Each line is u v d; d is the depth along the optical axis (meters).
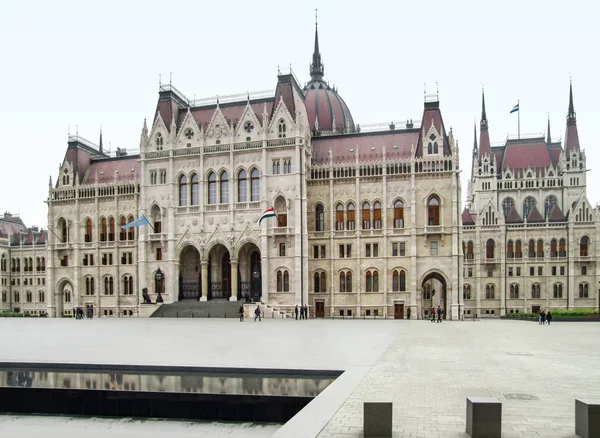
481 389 21.34
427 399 19.45
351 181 87.94
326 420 16.30
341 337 45.41
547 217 125.38
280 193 85.31
